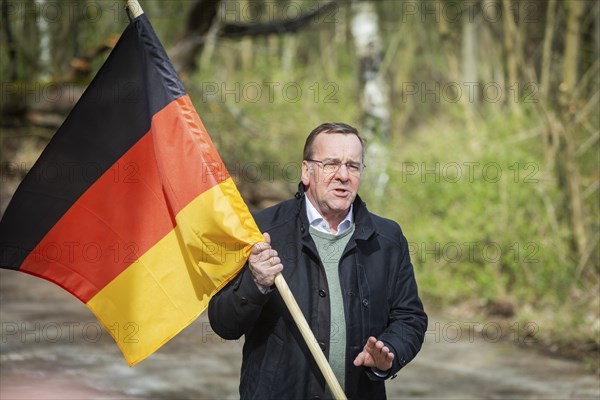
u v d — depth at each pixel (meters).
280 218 7.46
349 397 7.15
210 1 26.61
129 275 7.64
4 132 28.48
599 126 21.17
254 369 7.18
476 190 21.36
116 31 30.41
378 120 32.38
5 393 12.98
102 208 7.72
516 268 20.36
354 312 7.16
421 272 21.94
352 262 7.28
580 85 21.66
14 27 28.12
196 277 7.46
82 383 13.84
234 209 7.23
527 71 22.27
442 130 24.77
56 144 7.77
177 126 7.51
